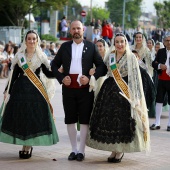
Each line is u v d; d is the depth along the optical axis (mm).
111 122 6504
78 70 6645
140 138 6516
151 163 6730
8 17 30484
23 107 6559
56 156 6969
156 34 29250
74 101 6730
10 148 7422
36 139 6531
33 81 6672
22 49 6773
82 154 6758
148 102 9539
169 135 8914
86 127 6754
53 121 6762
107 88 6664
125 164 6629
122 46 6613
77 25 6652
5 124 6602
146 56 9688
